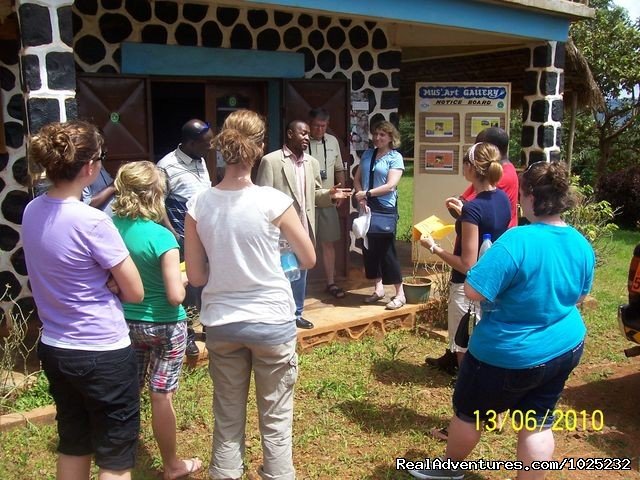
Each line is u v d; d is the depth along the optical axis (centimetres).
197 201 300
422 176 842
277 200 295
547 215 305
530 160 787
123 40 598
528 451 317
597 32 1459
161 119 864
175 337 335
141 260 320
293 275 315
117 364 269
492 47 881
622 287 796
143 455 382
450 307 419
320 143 641
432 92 824
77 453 286
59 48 429
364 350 559
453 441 338
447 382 496
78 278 259
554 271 297
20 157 580
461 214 388
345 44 744
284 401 311
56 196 262
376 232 604
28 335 553
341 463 381
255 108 709
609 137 1538
